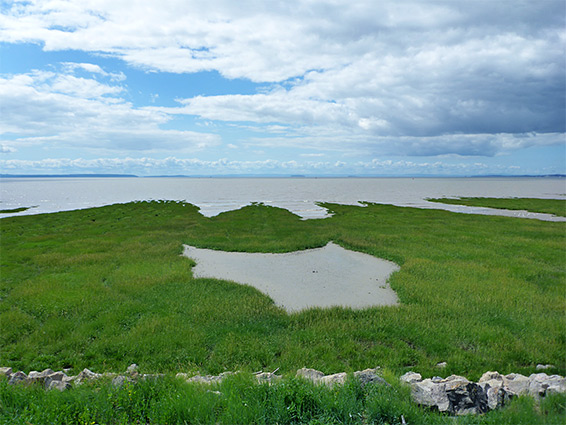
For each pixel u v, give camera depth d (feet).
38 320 41.52
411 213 164.76
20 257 73.61
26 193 341.00
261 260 75.41
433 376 29.14
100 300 47.24
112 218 145.48
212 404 19.75
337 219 142.51
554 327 39.14
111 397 20.26
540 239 97.30
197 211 175.42
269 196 299.58
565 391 22.36
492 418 19.21
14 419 17.70
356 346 34.83
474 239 95.04
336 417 19.38
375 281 60.39
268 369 30.45
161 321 40.32
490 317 42.29
